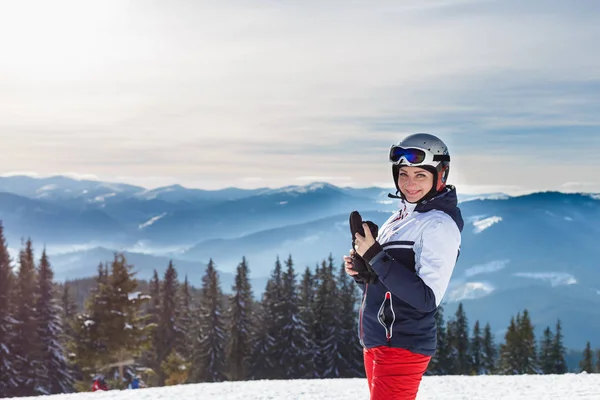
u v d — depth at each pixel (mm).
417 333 3609
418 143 3623
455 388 9828
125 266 43562
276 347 57594
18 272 54062
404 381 3631
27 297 52344
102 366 41969
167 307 64750
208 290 62531
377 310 3703
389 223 3852
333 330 56250
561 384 9375
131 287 43312
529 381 10156
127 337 42219
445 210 3645
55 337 53688
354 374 56125
